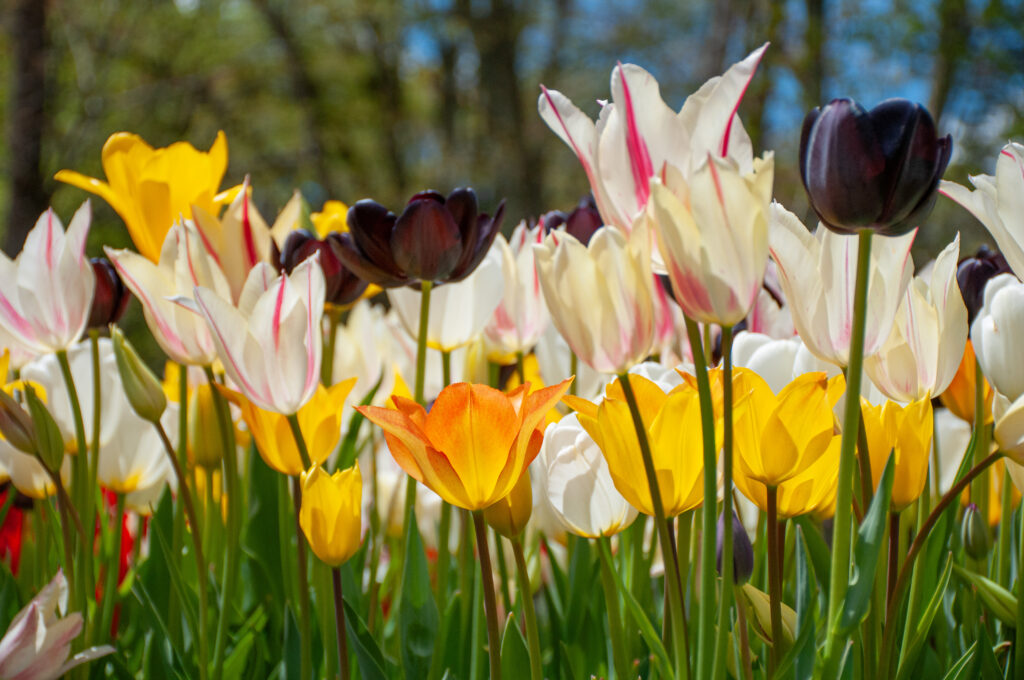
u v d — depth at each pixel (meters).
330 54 16.61
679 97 15.30
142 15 13.82
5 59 13.01
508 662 1.27
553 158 15.79
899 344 1.25
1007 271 1.47
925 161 1.14
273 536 1.53
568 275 1.16
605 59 16.94
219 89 15.32
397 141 17.45
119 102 13.66
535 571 1.52
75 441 1.48
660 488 1.21
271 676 1.42
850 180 1.14
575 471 1.28
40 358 1.55
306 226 1.61
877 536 1.16
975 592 1.37
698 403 1.20
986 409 1.42
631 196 1.19
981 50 10.20
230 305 1.26
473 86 17.00
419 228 1.37
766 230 1.13
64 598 1.28
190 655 1.44
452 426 1.18
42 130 11.37
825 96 11.49
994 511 1.54
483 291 1.54
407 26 15.98
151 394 1.35
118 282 1.47
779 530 1.29
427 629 1.36
